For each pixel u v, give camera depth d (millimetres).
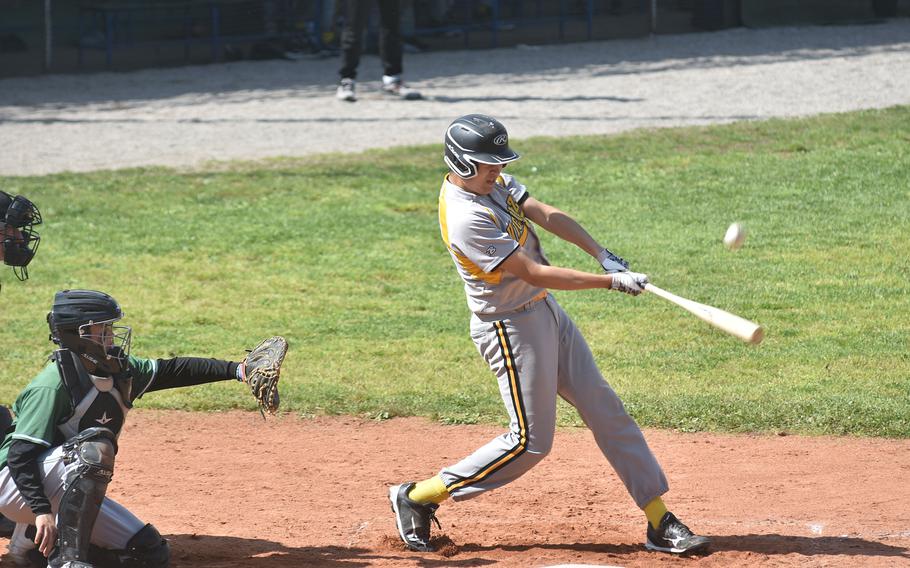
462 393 30359
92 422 16516
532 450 18125
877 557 17875
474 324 18406
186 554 18609
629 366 32281
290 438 27219
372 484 23578
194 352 34156
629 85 73750
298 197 50719
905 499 21328
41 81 81438
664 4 101688
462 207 17609
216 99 73375
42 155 58375
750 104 65812
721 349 33562
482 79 78250
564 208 47719
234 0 91562
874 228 44281
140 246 44969
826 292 38062
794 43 89250
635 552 18531
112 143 61094
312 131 62938
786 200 47969
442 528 20250
